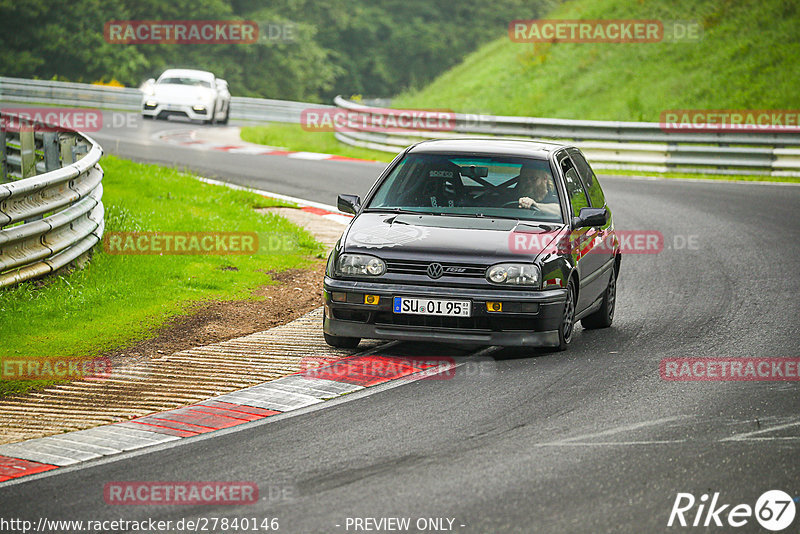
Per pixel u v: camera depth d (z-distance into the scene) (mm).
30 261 35344
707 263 47219
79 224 40531
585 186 35062
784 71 115625
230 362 29625
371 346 31703
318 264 45250
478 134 96500
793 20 125625
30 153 51000
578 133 91250
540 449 21797
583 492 19266
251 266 43562
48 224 36375
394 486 19688
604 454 21438
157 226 48469
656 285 42406
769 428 23188
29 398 26188
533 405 25156
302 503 18891
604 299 34625
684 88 120625
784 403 25219
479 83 156000
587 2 170875
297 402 25672
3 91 142875
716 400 25516
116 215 49438
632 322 35656
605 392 26281
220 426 23828
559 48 152375
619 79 131375
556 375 28047
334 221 57406
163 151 91312
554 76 142375
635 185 78125
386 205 32406
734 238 54062
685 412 24484
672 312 37125
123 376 28125
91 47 197500
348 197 32750
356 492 19406
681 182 80375
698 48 129875
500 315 28875
